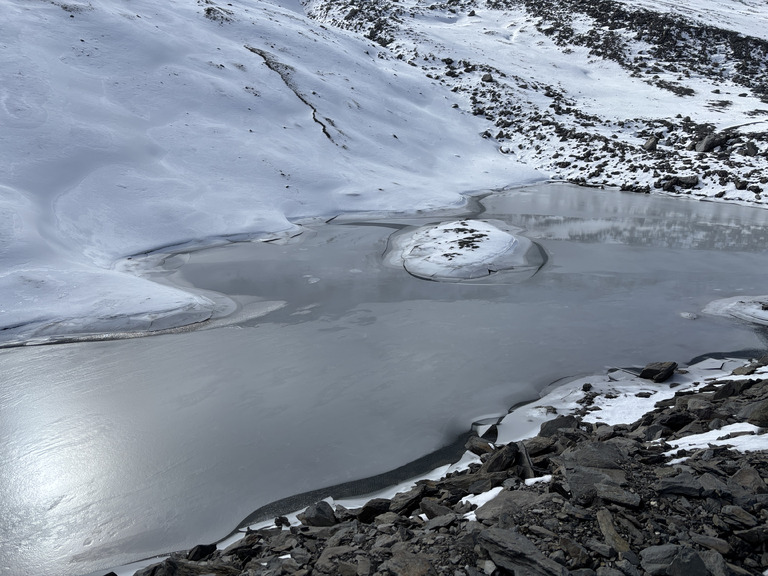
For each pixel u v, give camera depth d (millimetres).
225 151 29688
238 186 27688
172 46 36812
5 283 16109
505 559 4930
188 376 12586
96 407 11258
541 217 28359
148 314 15695
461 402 11305
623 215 28969
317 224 26641
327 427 10477
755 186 32562
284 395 11688
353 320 15742
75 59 31453
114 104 29438
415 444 9883
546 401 11125
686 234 25031
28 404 11391
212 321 15742
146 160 26672
